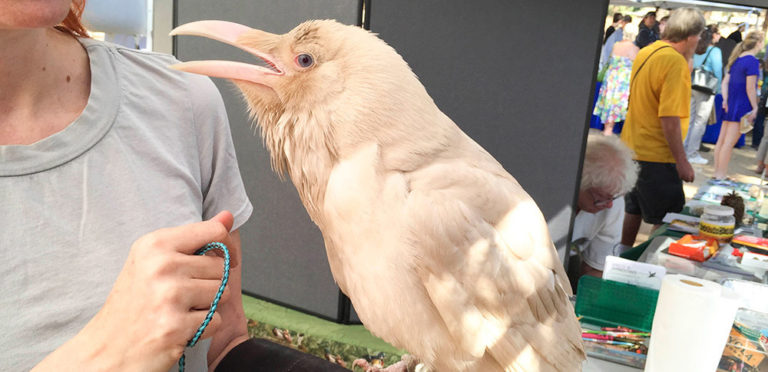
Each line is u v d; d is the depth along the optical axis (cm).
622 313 158
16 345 72
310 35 91
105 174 82
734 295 125
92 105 83
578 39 224
